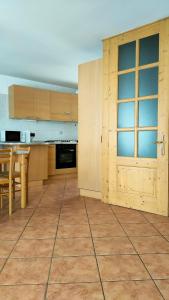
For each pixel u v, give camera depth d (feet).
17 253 6.63
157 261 6.25
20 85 18.26
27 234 7.97
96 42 12.62
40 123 20.89
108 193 11.85
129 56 10.93
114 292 4.98
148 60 10.34
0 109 18.66
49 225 8.82
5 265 6.00
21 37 12.04
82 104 13.28
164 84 9.86
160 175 10.09
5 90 18.89
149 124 10.42
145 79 10.46
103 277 5.52
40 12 9.73
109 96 11.64
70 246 7.09
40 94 19.20
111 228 8.57
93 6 9.28
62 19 10.28
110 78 11.57
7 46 13.17
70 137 23.04
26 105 18.40
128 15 9.95
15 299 4.75
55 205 11.51
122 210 10.78
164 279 5.46
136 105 10.69
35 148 15.87
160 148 10.05
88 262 6.17
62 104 20.70
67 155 19.66
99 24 10.70
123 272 5.72
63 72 18.06
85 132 13.19
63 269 5.83
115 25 10.79
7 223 9.02
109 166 11.77
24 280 5.38
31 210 10.69
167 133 9.86
